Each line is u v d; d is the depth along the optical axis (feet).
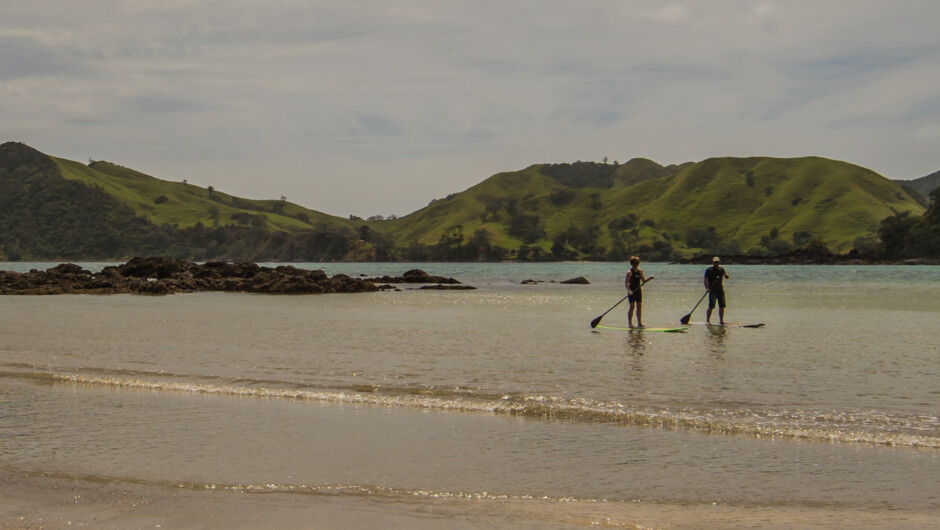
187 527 19.95
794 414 32.14
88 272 200.23
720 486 23.09
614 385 39.32
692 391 37.45
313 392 38.01
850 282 228.43
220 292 163.53
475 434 29.60
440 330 71.72
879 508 21.07
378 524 20.04
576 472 24.64
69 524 20.26
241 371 44.70
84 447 28.12
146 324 78.23
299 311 100.89
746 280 253.44
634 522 20.08
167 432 30.30
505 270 497.05
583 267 626.23
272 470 25.07
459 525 19.93
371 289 169.68
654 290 179.73
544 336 65.62
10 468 25.52
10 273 172.24
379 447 27.81
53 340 61.93
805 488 22.84
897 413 32.17
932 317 87.56
